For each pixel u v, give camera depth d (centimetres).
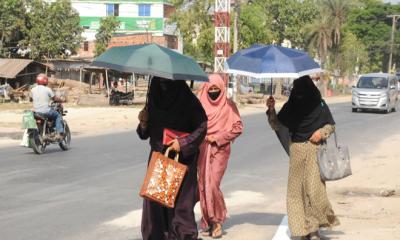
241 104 4000
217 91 659
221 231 676
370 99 3159
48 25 5291
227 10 3697
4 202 847
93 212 791
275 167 1252
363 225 742
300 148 621
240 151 1517
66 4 5462
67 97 4028
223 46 3688
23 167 1191
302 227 619
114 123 2409
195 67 521
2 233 676
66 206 827
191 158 541
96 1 7106
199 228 711
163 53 505
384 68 9712
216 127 659
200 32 4941
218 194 665
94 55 6069
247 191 979
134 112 3097
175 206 533
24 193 917
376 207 872
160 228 544
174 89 528
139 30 7056
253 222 757
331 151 611
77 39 5578
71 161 1291
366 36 9325
